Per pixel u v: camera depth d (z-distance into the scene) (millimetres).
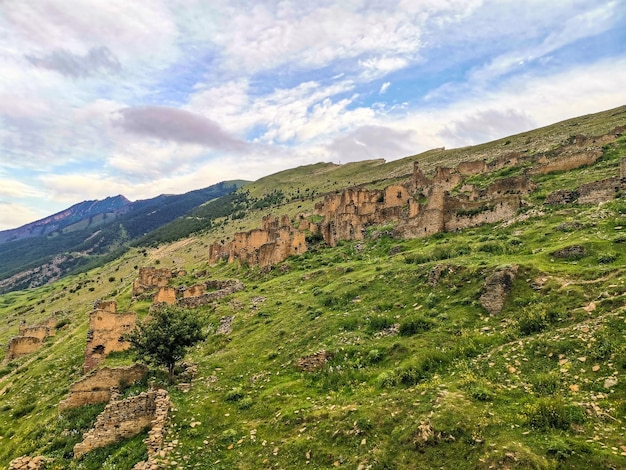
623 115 119000
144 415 24297
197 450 20266
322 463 17016
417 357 23609
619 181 43750
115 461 21266
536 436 14547
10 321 121375
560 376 17797
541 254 32531
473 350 22969
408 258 44219
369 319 32062
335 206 97500
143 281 82312
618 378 16359
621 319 19672
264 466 18109
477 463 14031
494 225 50438
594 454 13078
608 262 28312
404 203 77125
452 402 17391
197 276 86000
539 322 23078
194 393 27062
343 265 54312
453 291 31406
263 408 23531
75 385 30625
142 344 30562
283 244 70812
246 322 43750
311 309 39750
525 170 67312
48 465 22891
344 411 19688
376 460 15727
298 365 28281
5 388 45531
